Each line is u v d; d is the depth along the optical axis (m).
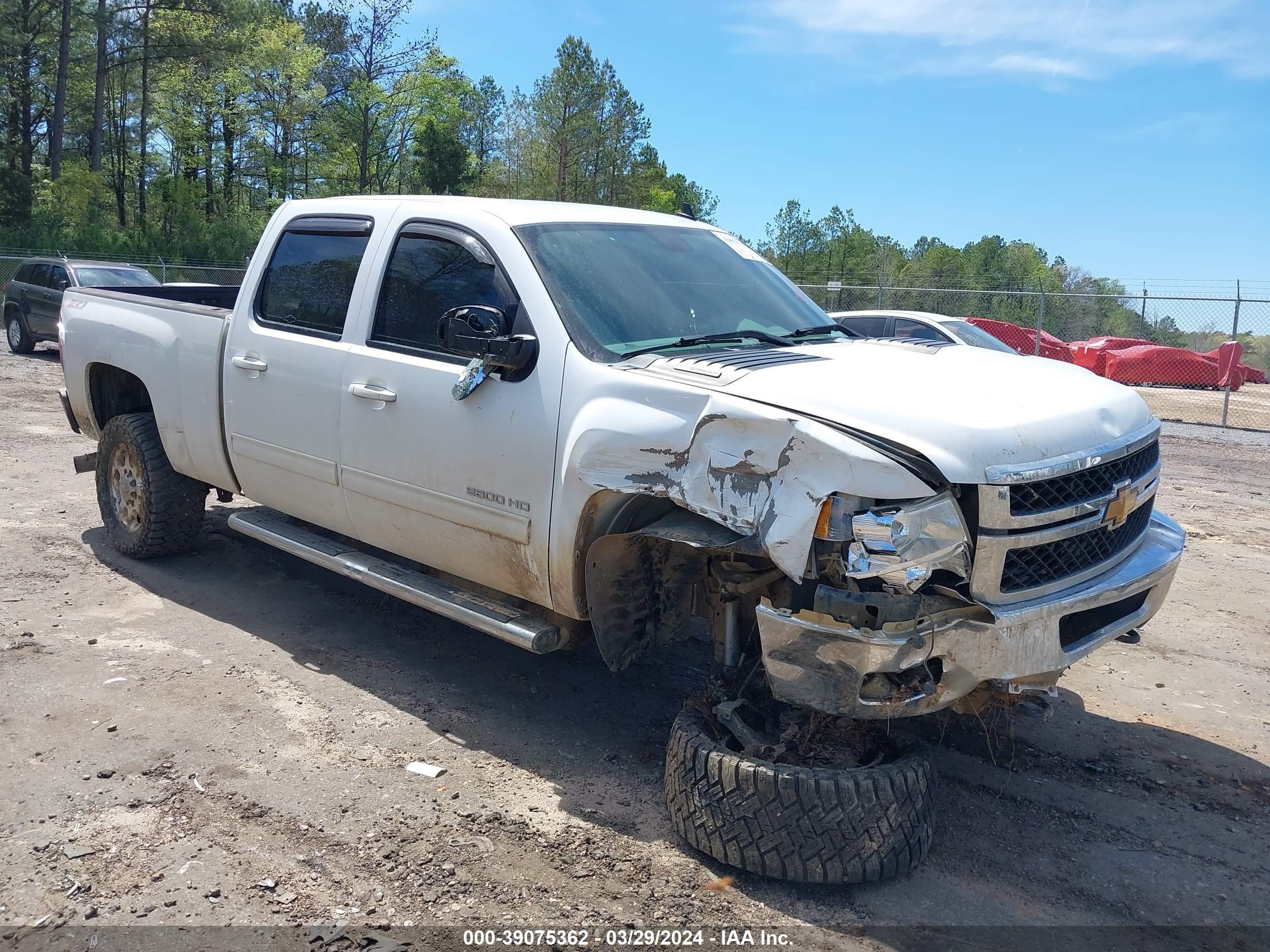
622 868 3.22
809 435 2.88
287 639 5.09
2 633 4.95
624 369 3.52
